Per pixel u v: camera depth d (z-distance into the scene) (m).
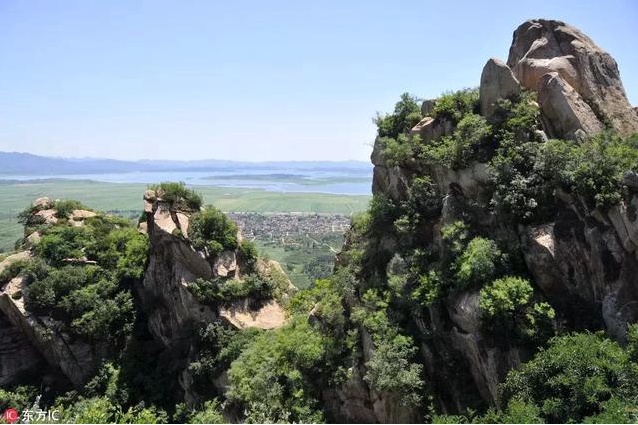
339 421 34.97
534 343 26.11
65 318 53.34
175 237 48.81
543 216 28.73
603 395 20.83
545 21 36.09
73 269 55.53
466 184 32.84
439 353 31.03
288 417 33.88
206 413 38.59
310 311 43.44
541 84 33.09
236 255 50.84
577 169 27.06
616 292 25.09
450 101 36.34
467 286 29.16
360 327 35.19
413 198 35.97
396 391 30.09
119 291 55.78
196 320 47.81
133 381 49.69
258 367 38.94
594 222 26.59
